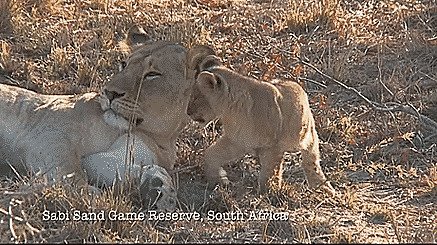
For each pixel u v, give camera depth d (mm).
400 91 12828
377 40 14688
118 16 15516
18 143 9711
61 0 15984
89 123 9602
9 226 7945
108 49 14133
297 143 9438
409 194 9922
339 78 13227
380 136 11539
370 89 12875
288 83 9625
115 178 9344
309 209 9273
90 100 9750
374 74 13688
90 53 13953
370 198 9852
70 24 15109
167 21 15453
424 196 9859
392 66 13875
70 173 9414
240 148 9430
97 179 9648
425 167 10773
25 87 12898
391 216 8953
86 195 8773
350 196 9570
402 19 15594
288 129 9289
